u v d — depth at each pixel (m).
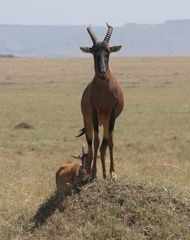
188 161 89.50
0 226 49.72
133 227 44.47
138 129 126.50
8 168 82.06
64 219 46.47
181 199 47.00
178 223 44.47
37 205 56.88
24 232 48.19
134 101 189.12
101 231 43.78
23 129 127.75
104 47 48.44
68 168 62.44
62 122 141.50
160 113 158.12
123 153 94.12
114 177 49.53
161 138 111.06
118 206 45.97
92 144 53.34
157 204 45.97
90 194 47.62
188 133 120.38
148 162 87.19
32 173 79.12
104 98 49.03
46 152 97.69
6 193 65.38
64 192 49.94
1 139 112.50
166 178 74.88
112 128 50.34
